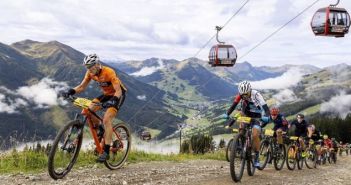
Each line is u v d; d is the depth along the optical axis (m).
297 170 15.77
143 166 11.65
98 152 9.66
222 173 11.39
